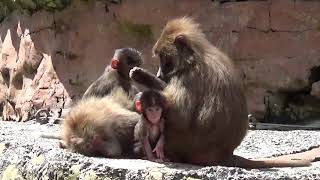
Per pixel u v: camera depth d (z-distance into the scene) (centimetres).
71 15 2048
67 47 2047
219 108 842
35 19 2162
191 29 897
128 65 1005
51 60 2078
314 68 1841
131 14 1964
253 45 1870
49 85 2055
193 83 850
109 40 1995
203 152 871
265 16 1866
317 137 1458
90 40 2022
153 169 812
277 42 1858
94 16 2020
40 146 975
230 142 869
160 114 863
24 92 2131
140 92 954
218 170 792
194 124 852
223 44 1888
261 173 802
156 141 896
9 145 1024
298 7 1845
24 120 2061
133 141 935
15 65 2219
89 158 885
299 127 1761
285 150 1209
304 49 1842
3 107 2300
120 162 873
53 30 2083
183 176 786
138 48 1956
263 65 1862
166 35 893
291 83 1844
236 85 876
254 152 1191
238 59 1881
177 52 870
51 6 2050
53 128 1620
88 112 945
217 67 863
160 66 899
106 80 1018
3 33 2359
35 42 2145
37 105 2048
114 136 932
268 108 1859
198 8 1917
